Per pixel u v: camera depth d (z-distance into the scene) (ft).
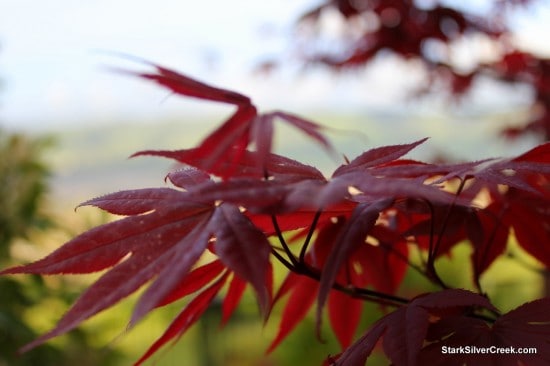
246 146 1.18
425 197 1.11
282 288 1.54
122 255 1.20
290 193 1.14
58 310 3.68
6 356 3.50
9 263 3.60
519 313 1.27
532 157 1.39
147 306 1.09
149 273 1.15
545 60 3.73
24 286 3.61
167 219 1.21
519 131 4.17
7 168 3.66
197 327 5.61
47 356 3.67
